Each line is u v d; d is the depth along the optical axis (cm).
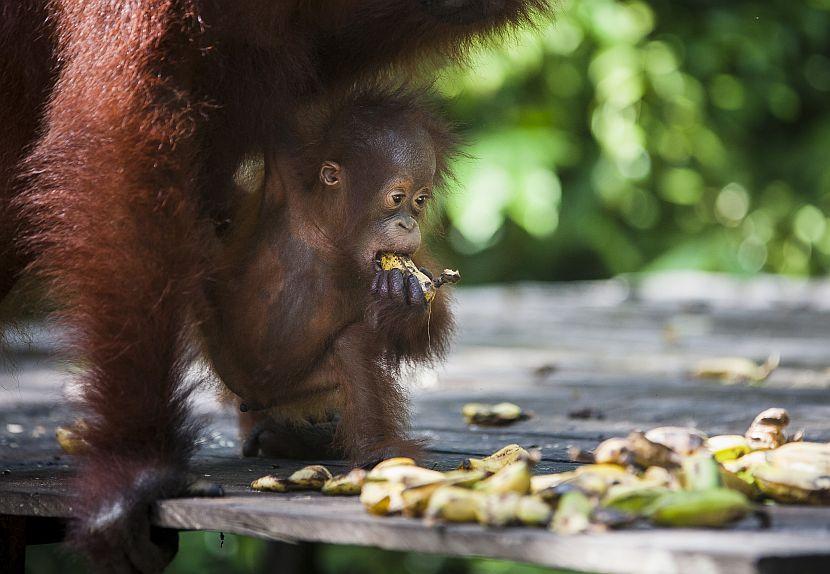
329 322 682
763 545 450
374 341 675
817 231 2953
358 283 687
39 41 707
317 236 689
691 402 1037
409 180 684
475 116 2756
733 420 925
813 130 3089
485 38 796
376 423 670
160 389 607
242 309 692
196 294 634
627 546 450
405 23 767
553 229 2627
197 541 1694
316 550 1634
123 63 626
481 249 2925
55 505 598
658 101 2856
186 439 609
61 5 685
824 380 1196
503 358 1452
